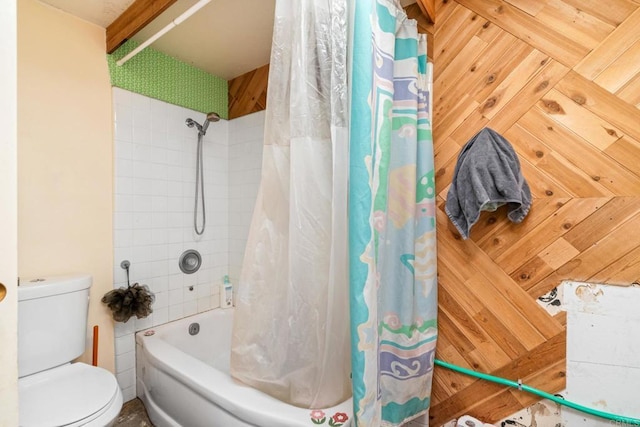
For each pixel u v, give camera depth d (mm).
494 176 1072
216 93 2184
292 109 964
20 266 1343
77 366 1317
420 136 1250
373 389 883
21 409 1016
